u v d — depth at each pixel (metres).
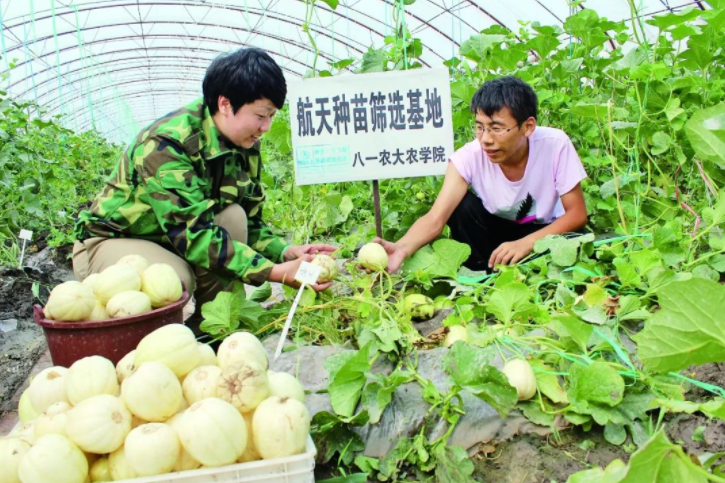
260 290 2.61
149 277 2.07
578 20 3.92
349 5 12.45
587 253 2.55
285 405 1.41
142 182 2.41
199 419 1.34
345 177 2.73
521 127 2.57
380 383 1.70
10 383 2.71
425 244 2.74
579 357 1.90
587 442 1.69
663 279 2.15
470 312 2.16
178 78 22.58
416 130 2.73
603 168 3.57
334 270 2.33
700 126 1.34
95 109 22.22
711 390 1.79
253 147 2.67
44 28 14.19
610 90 4.05
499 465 1.66
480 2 10.30
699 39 3.12
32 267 4.34
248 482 1.36
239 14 14.69
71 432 1.37
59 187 7.08
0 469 1.37
